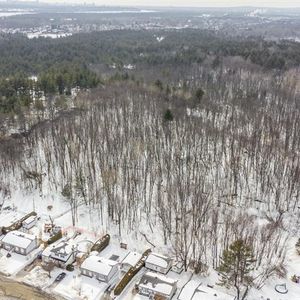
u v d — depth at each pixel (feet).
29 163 290.15
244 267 175.73
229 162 280.31
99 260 189.67
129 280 183.42
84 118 352.08
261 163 271.28
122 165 271.69
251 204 243.60
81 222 231.09
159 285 174.50
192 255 199.62
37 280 185.57
